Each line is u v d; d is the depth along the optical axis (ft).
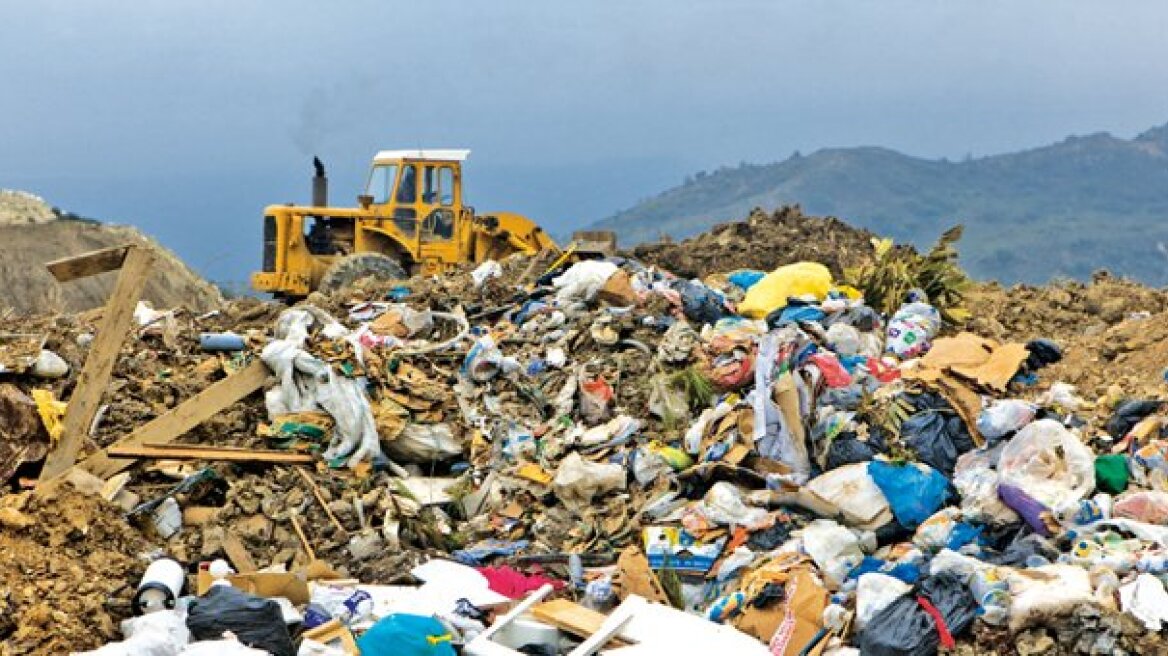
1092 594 27.66
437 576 30.22
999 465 32.48
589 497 34.01
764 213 58.03
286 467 33.86
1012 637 27.30
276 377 35.32
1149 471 32.55
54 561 27.86
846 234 56.59
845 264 50.80
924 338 40.91
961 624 27.58
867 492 32.24
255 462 33.65
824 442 34.32
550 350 40.09
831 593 29.73
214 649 25.21
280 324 39.37
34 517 28.71
